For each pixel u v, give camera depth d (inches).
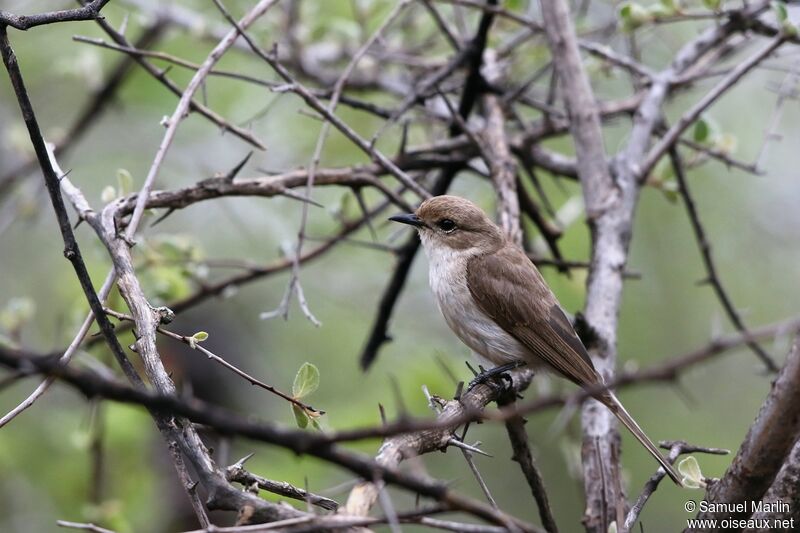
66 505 496.4
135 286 278.5
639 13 423.5
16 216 515.8
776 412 249.4
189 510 541.0
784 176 634.8
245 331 605.3
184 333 591.8
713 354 175.6
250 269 457.1
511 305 386.3
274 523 203.3
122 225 329.4
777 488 262.2
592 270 387.9
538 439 584.1
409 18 552.7
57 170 319.9
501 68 501.7
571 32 417.7
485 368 413.7
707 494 275.3
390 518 195.5
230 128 361.7
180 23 529.3
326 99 546.0
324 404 540.1
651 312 605.0
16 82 263.9
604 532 299.7
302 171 391.5
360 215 489.7
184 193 353.7
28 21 263.9
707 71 475.8
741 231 625.3
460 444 246.7
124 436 493.7
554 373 389.7
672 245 618.8
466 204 407.8
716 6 418.3
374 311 596.1
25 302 433.7
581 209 494.6
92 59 526.0
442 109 520.7
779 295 615.2
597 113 417.4
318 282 608.7
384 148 578.9
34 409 543.8
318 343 608.4
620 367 586.6
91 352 494.0
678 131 408.5
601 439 336.2
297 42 537.6
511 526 198.4
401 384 521.7
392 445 237.8
